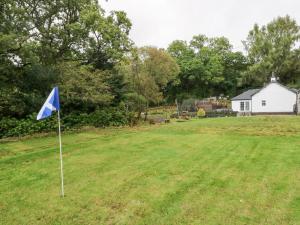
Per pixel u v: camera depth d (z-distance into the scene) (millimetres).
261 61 52406
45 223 5156
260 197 5980
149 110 44812
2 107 16531
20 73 17875
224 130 18203
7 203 6156
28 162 10008
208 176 7609
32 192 6820
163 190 6629
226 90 60938
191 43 63281
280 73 52875
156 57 32156
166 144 13078
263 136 14750
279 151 10594
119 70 25547
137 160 9859
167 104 56719
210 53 59812
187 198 6070
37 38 17922
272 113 37000
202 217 5145
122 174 8102
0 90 16906
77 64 21062
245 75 53250
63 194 6559
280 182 6906
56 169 8930
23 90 18031
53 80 18094
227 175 7637
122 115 24266
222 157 9906
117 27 22406
